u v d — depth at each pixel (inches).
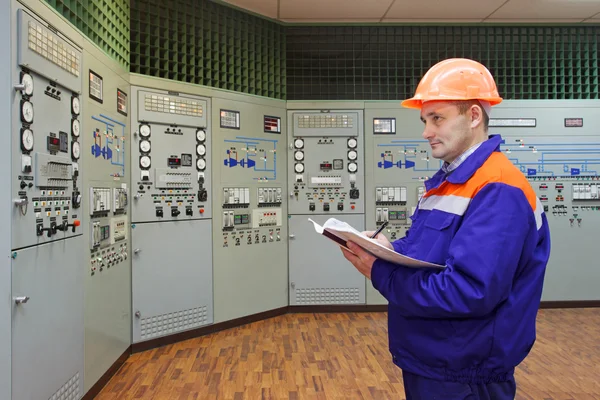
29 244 78.6
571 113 199.8
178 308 155.1
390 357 138.0
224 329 169.8
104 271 118.0
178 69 167.5
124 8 142.3
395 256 44.7
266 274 185.8
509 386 47.3
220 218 168.9
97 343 112.5
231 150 172.2
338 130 195.6
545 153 199.5
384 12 188.7
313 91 205.8
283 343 152.9
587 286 198.8
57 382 89.5
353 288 196.9
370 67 202.1
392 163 197.9
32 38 79.0
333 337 159.6
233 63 180.1
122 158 134.4
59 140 89.7
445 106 47.7
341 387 115.9
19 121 76.0
